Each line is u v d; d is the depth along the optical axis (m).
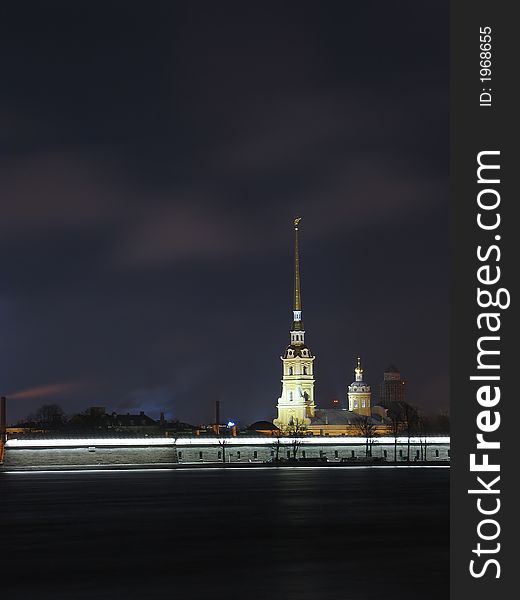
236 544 143.00
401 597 103.19
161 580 113.06
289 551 135.75
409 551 135.25
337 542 144.88
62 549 138.50
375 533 155.62
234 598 103.12
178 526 166.38
